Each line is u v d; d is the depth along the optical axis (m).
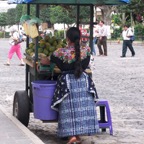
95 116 9.64
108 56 36.78
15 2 10.70
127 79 21.72
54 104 9.66
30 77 11.22
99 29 37.09
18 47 28.12
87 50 9.80
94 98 9.70
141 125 12.20
